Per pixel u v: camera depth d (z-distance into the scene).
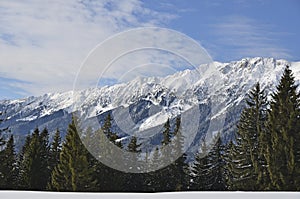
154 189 17.05
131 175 16.88
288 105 16.66
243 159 18.92
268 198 5.23
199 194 5.54
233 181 18.97
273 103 17.05
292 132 16.34
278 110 16.84
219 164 18.78
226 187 19.06
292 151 15.98
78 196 5.41
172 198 5.20
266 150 16.61
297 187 15.77
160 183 16.95
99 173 16.16
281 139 16.31
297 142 16.23
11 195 5.35
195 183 17.44
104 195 5.54
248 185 18.59
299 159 16.08
